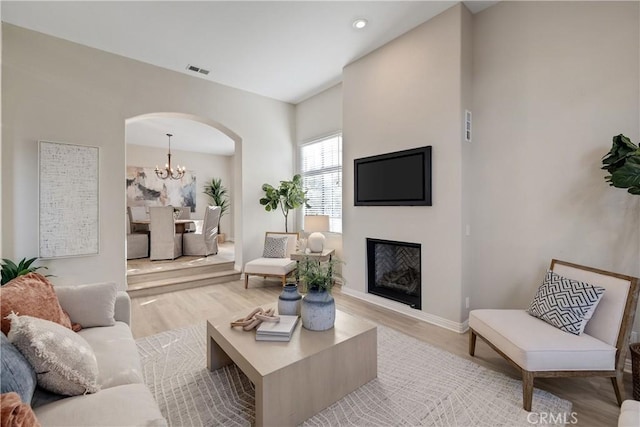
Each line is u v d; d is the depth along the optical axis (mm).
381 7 2969
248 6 2908
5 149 3145
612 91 2303
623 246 2258
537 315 2197
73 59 3510
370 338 2066
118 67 3801
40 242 3285
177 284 4363
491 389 2002
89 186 3562
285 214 5324
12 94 3180
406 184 3398
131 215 6676
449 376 2152
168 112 4203
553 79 2592
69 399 1262
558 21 2566
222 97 4734
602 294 1972
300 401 1682
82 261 3562
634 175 1869
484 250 3033
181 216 7352
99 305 2029
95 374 1367
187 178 8484
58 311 1747
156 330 2984
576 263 2475
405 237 3445
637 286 1876
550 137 2609
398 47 3498
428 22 3193
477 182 3080
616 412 1795
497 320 2176
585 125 2426
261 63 4074
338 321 2197
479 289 3072
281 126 5465
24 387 1116
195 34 3375
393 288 3760
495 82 2951
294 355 1715
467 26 3025
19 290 1593
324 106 5020
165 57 3879
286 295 2250
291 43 3588
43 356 1222
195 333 2904
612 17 2305
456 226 2982
